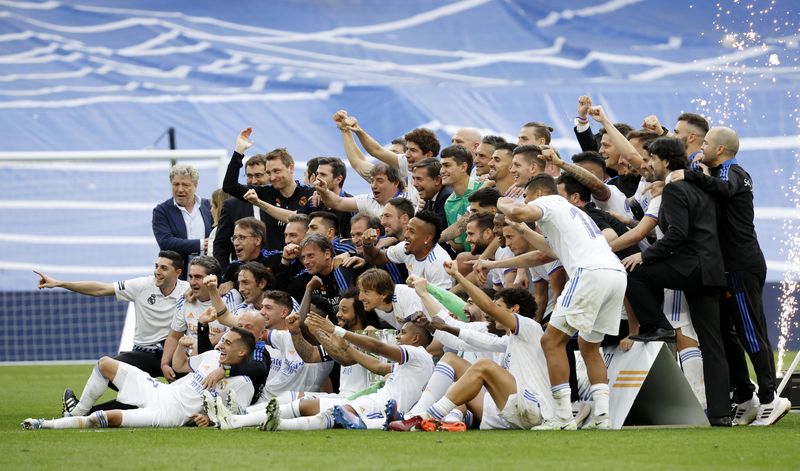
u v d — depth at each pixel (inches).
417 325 1227.9
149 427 1231.5
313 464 863.7
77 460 908.6
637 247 1243.2
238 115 3353.8
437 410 1133.7
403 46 3784.5
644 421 1216.8
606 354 1205.7
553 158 1228.5
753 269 1203.9
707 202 1176.2
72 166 3100.4
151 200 3093.0
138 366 1488.7
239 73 3565.5
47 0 3929.6
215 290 1343.5
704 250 1163.3
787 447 964.6
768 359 1202.0
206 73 3577.8
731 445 979.3
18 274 2947.8
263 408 1255.5
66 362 2864.2
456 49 3750.0
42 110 3378.4
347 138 1595.7
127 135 3287.4
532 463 863.7
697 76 3415.4
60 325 2906.0
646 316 1173.7
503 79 3595.0
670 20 3661.4
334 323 1353.3
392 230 1398.9
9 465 882.8
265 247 1521.9
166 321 1499.8
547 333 1130.7
